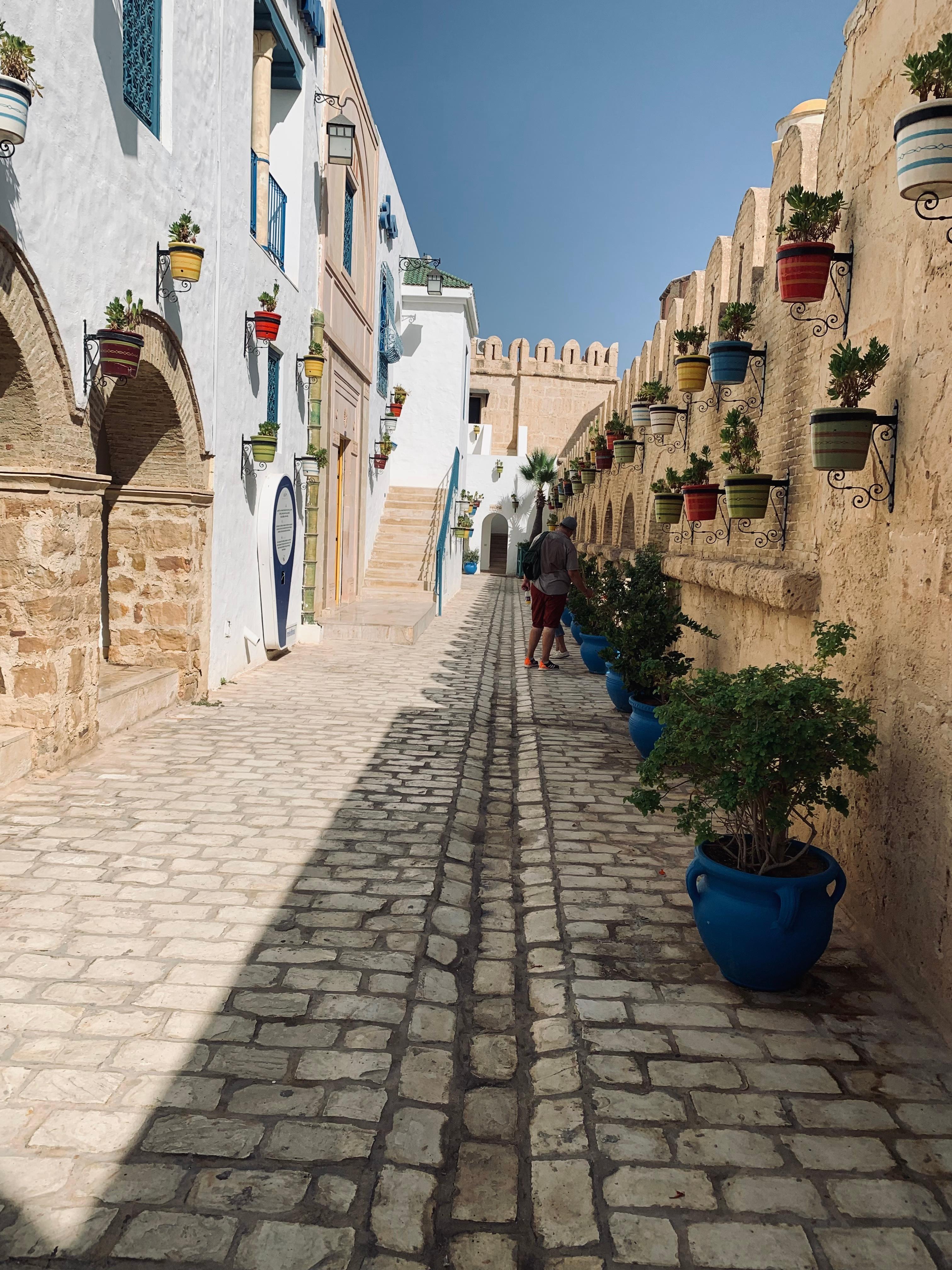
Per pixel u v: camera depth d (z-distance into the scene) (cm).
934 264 351
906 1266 225
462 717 834
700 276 925
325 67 1230
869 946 391
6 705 581
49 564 559
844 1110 282
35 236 501
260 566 1030
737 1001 347
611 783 640
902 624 372
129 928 390
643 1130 272
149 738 706
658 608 711
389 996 345
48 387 530
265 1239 228
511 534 3375
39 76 499
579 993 351
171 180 703
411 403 2331
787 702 335
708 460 810
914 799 355
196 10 748
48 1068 291
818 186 517
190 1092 282
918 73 310
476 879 481
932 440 348
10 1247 222
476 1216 241
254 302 958
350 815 550
